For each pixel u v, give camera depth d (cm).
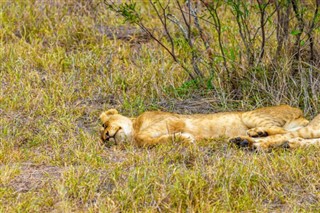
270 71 1563
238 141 1276
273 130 1316
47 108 1516
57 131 1397
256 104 1495
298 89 1517
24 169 1212
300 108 1493
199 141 1325
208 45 1638
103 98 1602
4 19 1931
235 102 1530
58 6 1989
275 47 1648
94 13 1967
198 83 1599
